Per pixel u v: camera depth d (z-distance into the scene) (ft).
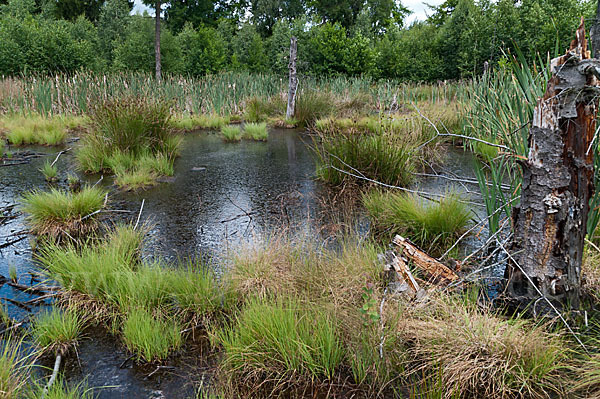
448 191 18.54
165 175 22.62
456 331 8.02
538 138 8.66
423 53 75.51
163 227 15.16
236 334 8.40
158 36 71.67
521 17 59.26
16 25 58.18
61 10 108.06
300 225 15.10
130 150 24.11
